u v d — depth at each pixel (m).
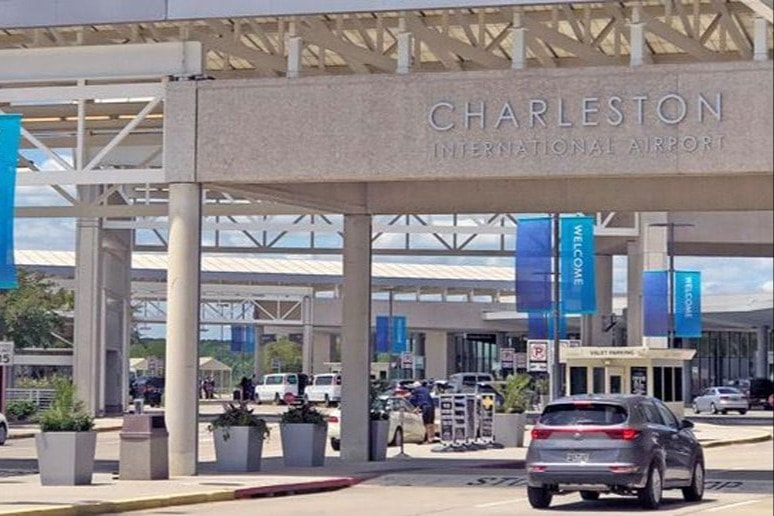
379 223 84.12
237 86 40.81
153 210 58.97
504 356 77.88
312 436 47.75
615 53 45.91
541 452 33.97
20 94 42.75
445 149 38.94
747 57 45.72
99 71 42.56
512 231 82.94
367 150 39.66
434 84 39.16
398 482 43.56
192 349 41.25
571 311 64.19
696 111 37.09
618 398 34.38
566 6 43.31
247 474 43.44
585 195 47.22
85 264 87.19
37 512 31.09
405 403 63.41
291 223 81.31
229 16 40.94
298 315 156.38
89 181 42.09
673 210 46.47
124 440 40.25
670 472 35.06
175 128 41.31
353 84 39.84
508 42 51.25
